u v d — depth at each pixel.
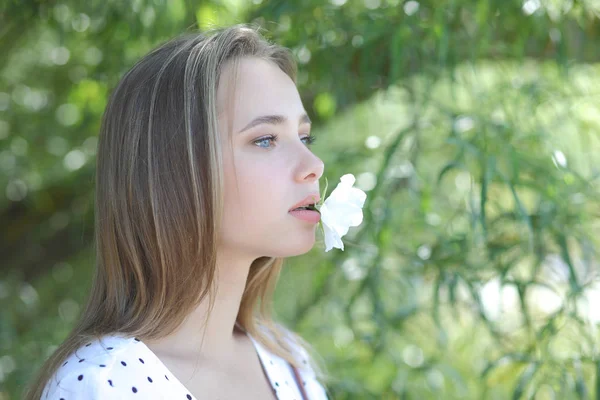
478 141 1.97
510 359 2.03
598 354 1.97
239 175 1.29
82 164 2.76
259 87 1.31
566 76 2.18
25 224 2.94
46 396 1.25
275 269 1.62
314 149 2.71
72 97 2.59
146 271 1.32
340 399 2.22
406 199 2.26
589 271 2.04
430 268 2.13
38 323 2.75
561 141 2.26
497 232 2.14
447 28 2.02
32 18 2.32
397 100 2.34
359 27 2.12
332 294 2.48
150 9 2.17
